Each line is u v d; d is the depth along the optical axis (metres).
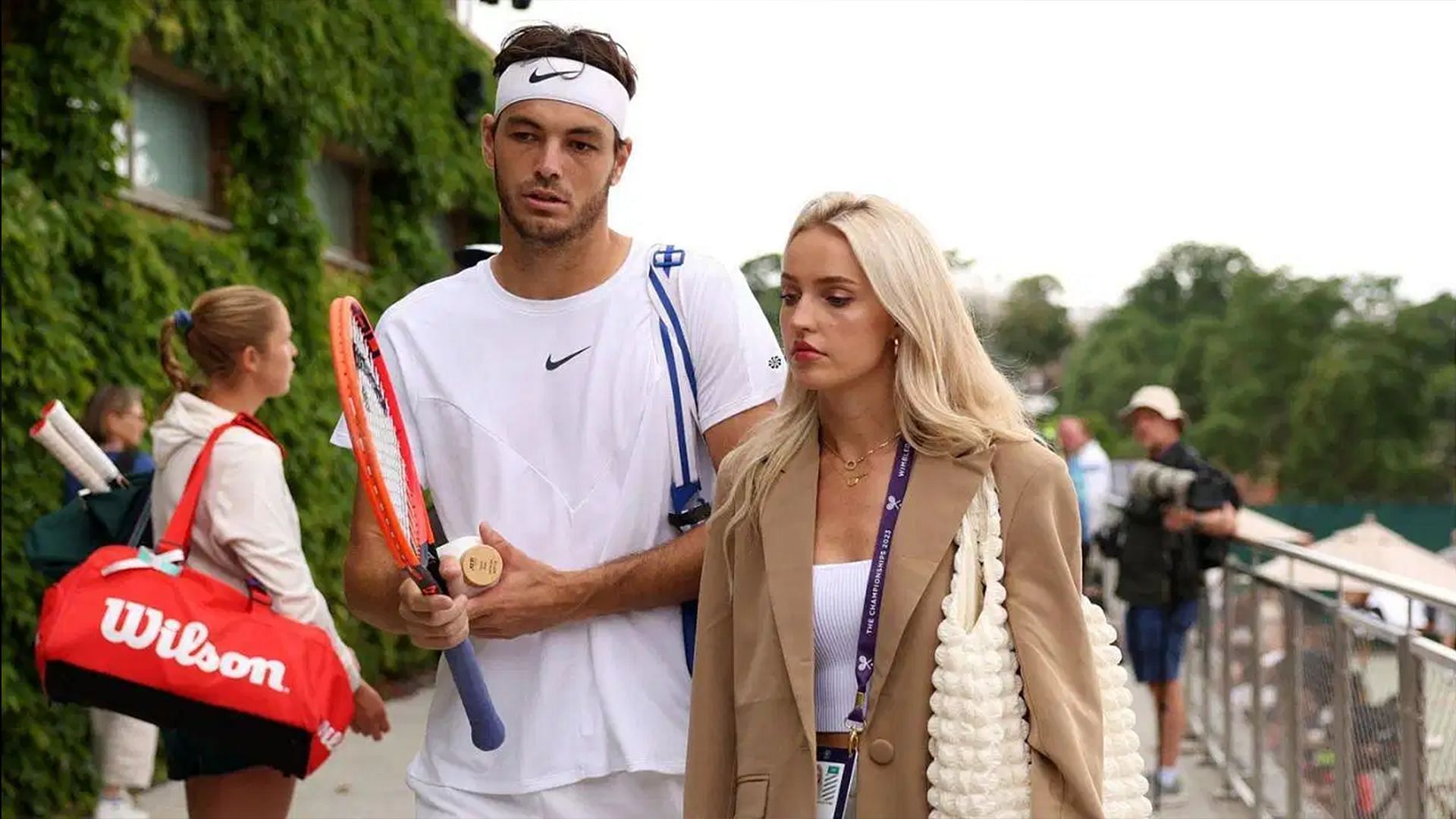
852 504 2.40
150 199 7.80
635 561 2.85
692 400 2.94
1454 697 4.10
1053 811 2.21
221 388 3.86
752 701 2.37
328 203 10.34
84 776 6.38
